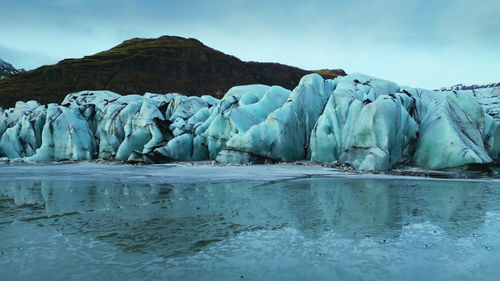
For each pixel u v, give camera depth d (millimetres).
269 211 7680
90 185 12172
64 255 4859
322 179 14000
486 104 27375
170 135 25547
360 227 6316
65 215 7355
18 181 13523
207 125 26203
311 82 25125
